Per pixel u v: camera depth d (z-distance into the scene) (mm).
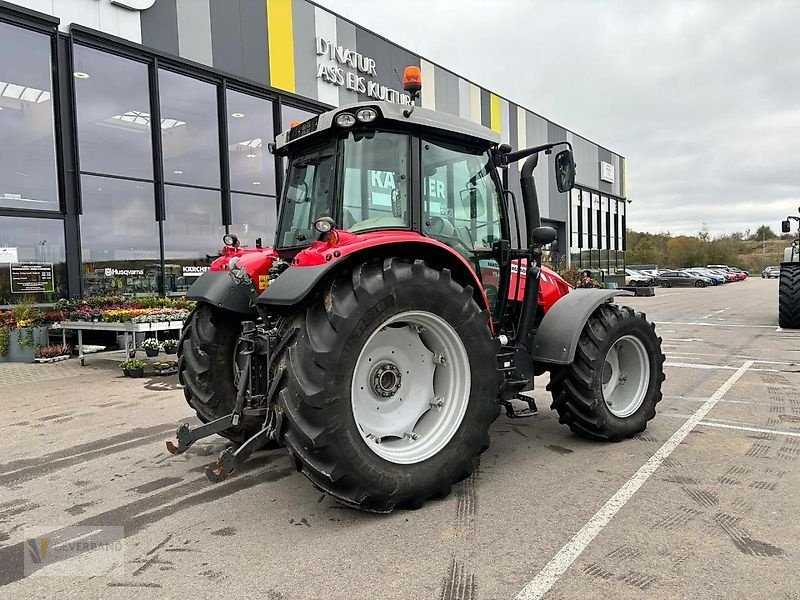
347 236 2951
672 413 4781
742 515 2801
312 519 2879
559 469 3498
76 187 9109
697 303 19156
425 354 3270
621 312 4027
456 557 2443
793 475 3332
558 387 3965
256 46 11461
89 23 9117
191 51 10445
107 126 9555
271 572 2359
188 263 10750
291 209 3783
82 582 2328
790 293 10828
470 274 3344
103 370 7594
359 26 13578
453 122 3471
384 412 3111
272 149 3896
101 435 4520
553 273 4867
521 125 20781
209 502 3131
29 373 7383
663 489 3145
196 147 10766
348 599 2150
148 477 3553
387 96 14359
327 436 2639
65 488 3395
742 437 4086
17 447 4238
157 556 2531
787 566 2318
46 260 8906
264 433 2848
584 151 25516
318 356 2656
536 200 3986
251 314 3699
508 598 2129
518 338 3865
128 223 9906
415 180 3367
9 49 8406
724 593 2131
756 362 7297
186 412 5242
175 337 9062
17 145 8570
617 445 3959
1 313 8352
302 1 12242
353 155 3242
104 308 8578
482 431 3189
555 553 2457
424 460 2975
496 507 2955
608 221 28297
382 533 2691
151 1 9680
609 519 2779
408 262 3031
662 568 2316
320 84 12719
